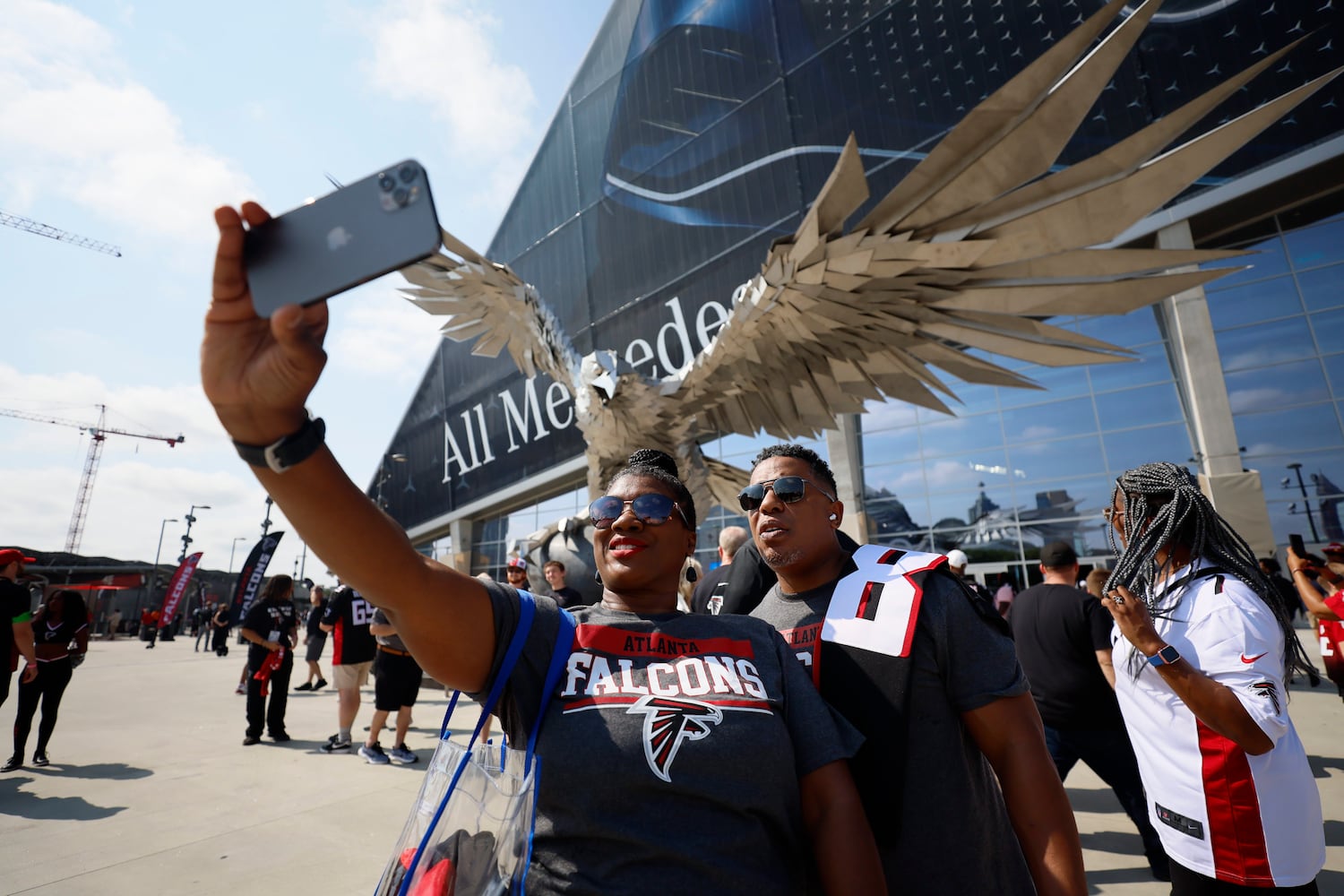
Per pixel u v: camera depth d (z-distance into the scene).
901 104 17.11
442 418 31.05
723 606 2.57
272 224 0.82
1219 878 1.66
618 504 1.53
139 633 33.03
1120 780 3.22
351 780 4.89
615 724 1.18
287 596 6.55
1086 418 15.76
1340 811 3.82
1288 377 13.66
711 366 3.51
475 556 28.70
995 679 1.40
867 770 1.40
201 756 5.66
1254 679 1.63
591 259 24.70
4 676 5.03
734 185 20.41
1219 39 13.52
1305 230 13.94
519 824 1.10
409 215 0.76
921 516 17.34
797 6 19.47
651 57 23.42
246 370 0.83
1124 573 1.95
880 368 3.07
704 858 1.09
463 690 1.27
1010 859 1.46
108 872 3.21
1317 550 12.86
